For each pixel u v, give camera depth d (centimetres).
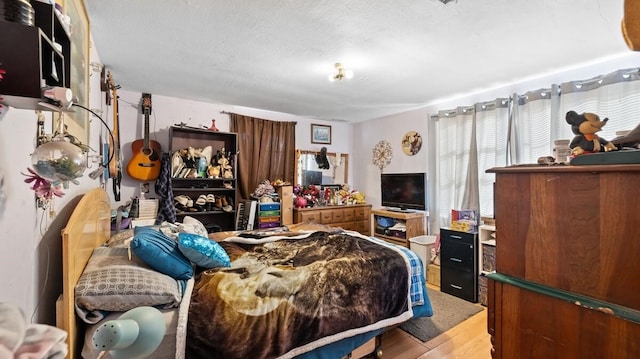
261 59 254
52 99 68
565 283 76
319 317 160
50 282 108
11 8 63
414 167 443
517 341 86
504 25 194
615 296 67
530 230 83
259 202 412
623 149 74
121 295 120
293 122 482
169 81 313
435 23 192
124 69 277
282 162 471
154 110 368
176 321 129
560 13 179
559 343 76
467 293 297
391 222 432
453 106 385
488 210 336
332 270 184
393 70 279
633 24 63
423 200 407
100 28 198
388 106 422
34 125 93
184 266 158
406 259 215
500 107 323
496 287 91
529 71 281
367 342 188
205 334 129
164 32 205
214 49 234
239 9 176
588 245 71
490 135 336
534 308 82
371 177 520
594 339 69
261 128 450
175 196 365
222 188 384
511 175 88
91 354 109
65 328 104
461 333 232
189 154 366
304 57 249
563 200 76
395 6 173
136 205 322
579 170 72
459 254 305
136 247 145
